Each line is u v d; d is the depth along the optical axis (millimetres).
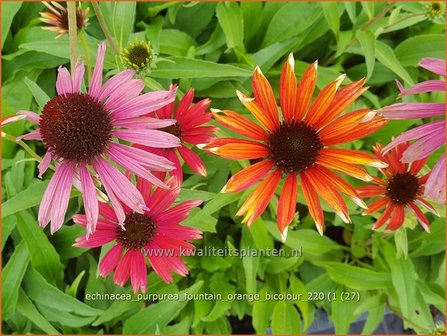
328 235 442
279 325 363
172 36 397
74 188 277
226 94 387
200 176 366
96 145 221
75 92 226
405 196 286
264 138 232
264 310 370
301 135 228
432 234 381
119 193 221
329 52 446
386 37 461
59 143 218
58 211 217
